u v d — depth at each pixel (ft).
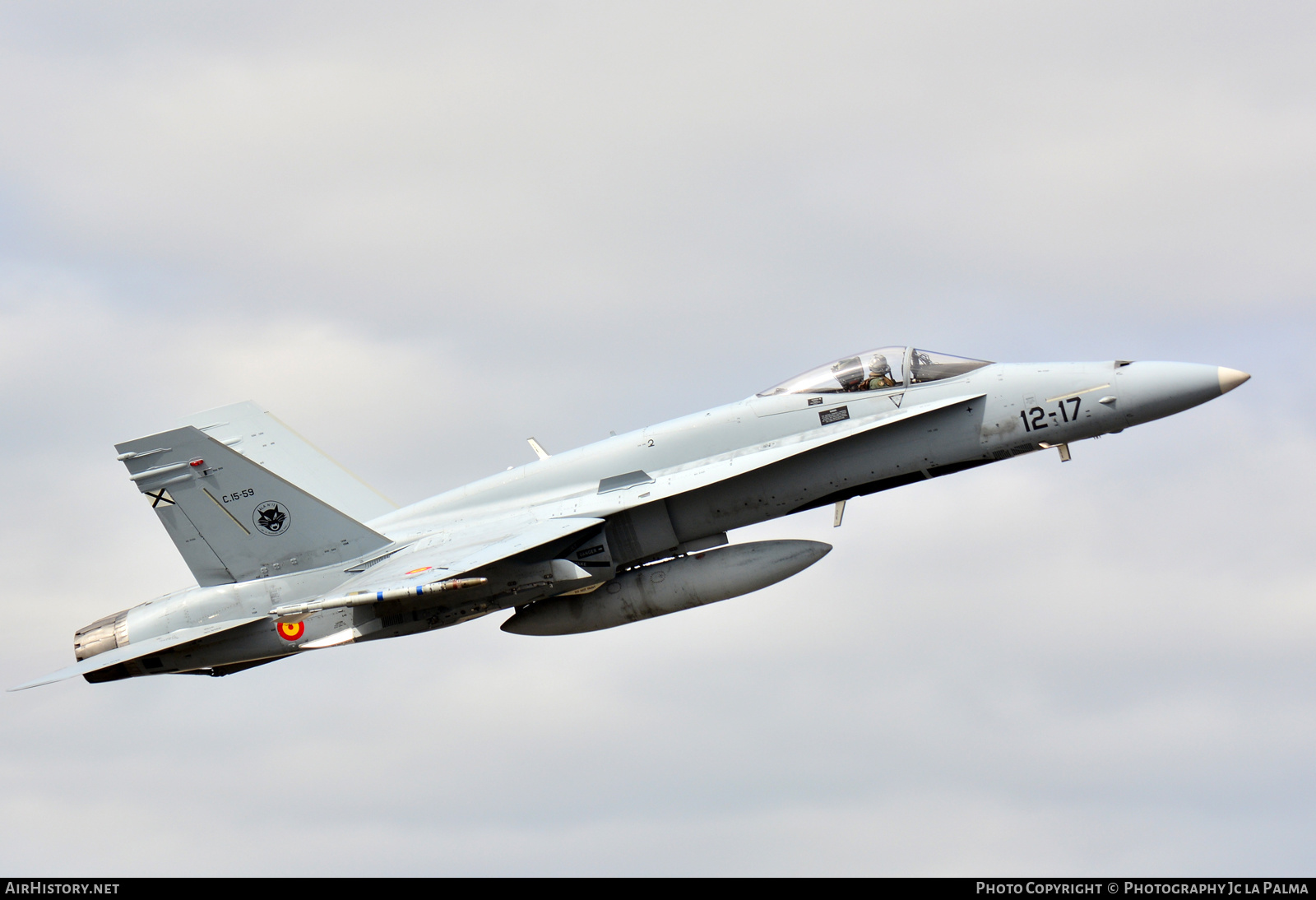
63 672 235.81
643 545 245.04
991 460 240.73
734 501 243.60
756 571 242.17
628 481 245.65
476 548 229.86
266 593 245.45
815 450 241.96
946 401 236.02
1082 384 232.73
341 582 244.83
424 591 207.00
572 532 226.99
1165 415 232.94
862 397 240.53
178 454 245.24
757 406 244.83
